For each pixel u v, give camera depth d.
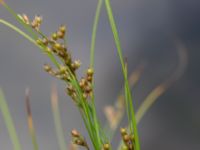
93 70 0.28
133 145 0.27
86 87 0.28
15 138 0.37
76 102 0.28
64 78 0.28
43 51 0.28
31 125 0.39
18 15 0.29
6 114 0.37
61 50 0.28
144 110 0.45
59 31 0.28
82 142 0.28
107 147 0.27
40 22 0.28
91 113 0.28
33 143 0.40
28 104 0.40
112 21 0.28
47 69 0.28
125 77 0.28
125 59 0.28
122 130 0.27
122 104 0.42
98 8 0.30
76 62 0.28
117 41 0.28
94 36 0.29
